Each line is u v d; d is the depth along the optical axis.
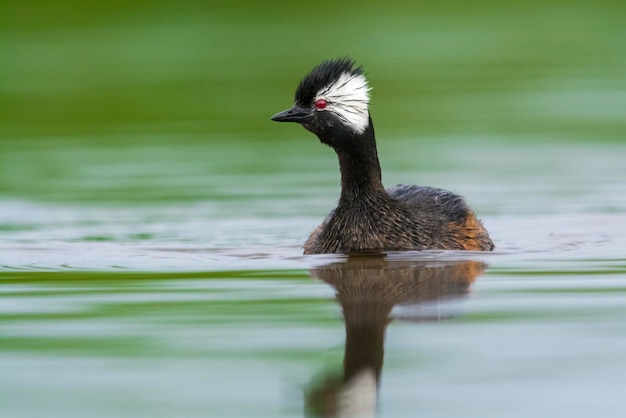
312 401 9.38
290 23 38.84
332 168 22.67
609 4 41.41
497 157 23.38
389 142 25.16
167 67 33.88
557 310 11.92
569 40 36.78
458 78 32.25
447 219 15.96
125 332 11.30
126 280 13.86
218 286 13.42
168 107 29.62
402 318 11.73
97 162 23.58
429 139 25.39
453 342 10.80
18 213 19.02
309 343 10.88
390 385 9.69
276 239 16.89
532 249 15.82
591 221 17.94
